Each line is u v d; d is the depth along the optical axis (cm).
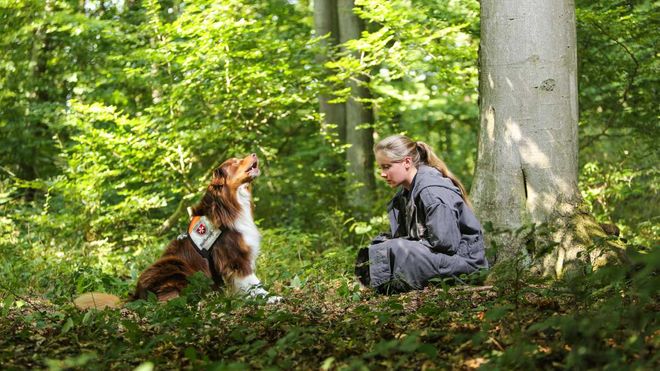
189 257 584
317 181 1372
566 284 416
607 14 916
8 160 1416
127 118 1127
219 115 1180
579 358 283
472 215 543
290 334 337
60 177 1119
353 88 1292
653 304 380
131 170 1196
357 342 366
